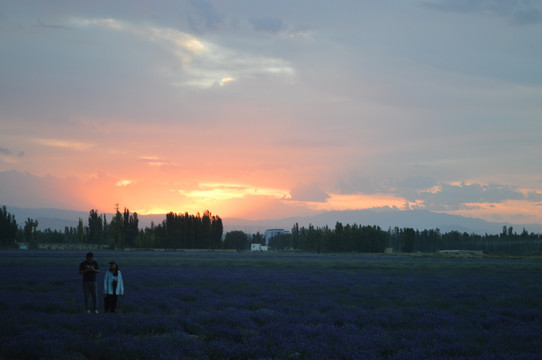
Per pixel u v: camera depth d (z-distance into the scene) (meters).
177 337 15.16
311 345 14.18
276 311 22.39
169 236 190.88
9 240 170.50
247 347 13.91
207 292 30.59
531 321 20.81
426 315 21.70
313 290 33.47
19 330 15.88
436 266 74.12
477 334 16.88
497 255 159.25
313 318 19.95
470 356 13.49
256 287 35.03
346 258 113.31
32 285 34.53
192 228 196.25
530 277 51.16
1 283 34.38
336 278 45.19
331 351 13.46
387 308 24.20
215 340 15.26
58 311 21.83
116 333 16.09
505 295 31.61
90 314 19.98
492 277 50.28
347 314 21.31
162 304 24.23
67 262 67.75
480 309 24.38
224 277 43.94
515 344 15.05
